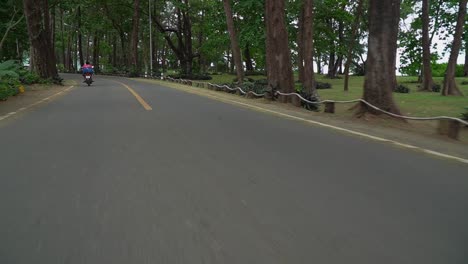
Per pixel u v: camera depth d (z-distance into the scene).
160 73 47.66
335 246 3.02
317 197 4.15
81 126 9.23
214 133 8.22
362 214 3.68
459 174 5.09
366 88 11.41
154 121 10.04
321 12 39.19
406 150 6.63
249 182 4.69
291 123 9.96
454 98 26.20
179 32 56.34
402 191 4.37
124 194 4.25
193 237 3.18
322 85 38.94
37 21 28.81
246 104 15.33
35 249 2.98
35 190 4.41
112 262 2.77
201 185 4.57
